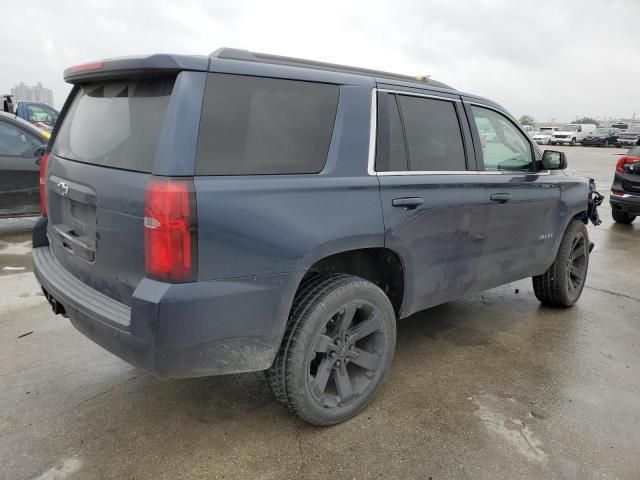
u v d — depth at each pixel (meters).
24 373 3.44
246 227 2.40
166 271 2.24
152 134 2.38
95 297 2.64
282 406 3.13
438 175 3.36
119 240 2.45
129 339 2.34
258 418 3.01
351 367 3.12
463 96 3.73
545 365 3.75
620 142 42.09
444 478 2.55
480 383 3.47
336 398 2.95
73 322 2.76
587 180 5.09
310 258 2.62
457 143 3.60
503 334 4.30
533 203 4.14
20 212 7.44
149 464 2.59
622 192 9.51
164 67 2.34
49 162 3.28
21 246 6.85
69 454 2.65
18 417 2.95
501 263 3.96
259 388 3.33
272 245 2.48
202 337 2.35
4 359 3.63
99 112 2.82
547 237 4.40
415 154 3.27
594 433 2.94
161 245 2.23
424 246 3.27
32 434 2.80
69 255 2.95
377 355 3.10
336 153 2.82
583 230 4.92
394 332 3.16
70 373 3.45
